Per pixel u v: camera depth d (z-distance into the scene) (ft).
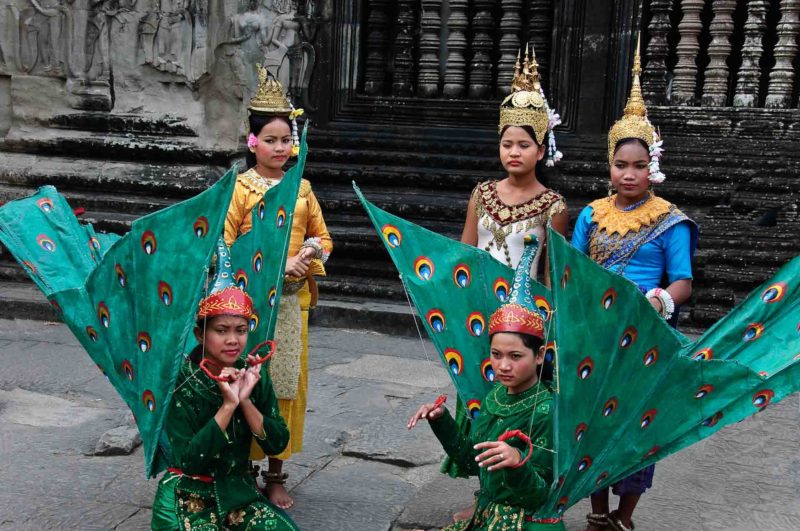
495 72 25.88
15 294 22.63
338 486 12.65
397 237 9.87
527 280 9.12
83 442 14.02
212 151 26.05
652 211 10.89
